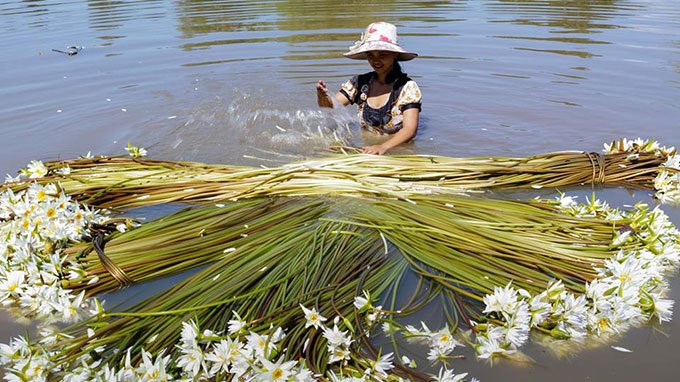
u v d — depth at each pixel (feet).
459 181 12.64
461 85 20.21
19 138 15.85
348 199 11.73
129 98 19.15
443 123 16.70
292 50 24.94
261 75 21.57
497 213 10.95
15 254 9.59
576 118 16.94
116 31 29.12
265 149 15.02
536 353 8.01
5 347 7.64
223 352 7.27
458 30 28.45
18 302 9.31
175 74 21.76
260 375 6.84
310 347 7.72
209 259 9.92
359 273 9.32
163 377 7.01
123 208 12.07
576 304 8.24
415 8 34.88
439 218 10.63
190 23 30.99
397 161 12.97
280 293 8.66
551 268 9.41
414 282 9.48
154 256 9.91
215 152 14.83
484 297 8.54
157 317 8.31
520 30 28.48
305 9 35.06
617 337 8.29
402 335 8.31
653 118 16.83
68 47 25.89
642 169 13.04
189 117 17.38
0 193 11.87
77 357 7.61
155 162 13.26
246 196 12.09
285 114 17.63
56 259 9.50
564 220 10.67
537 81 20.49
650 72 21.30
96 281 9.43
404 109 15.75
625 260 9.14
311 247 9.70
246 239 10.21
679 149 14.57
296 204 11.46
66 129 16.48
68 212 10.59
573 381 7.47
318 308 8.41
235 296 8.62
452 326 8.45
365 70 21.95
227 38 27.27
